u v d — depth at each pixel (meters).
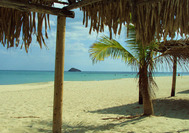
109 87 13.80
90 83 18.16
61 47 2.32
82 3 2.09
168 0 1.71
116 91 11.19
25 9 2.08
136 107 6.01
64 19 2.33
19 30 2.51
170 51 3.94
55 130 2.33
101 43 4.00
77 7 2.20
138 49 3.99
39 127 3.50
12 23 2.49
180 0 1.62
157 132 3.02
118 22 2.10
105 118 4.36
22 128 3.38
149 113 4.30
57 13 2.22
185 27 1.61
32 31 2.52
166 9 1.74
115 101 7.50
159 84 15.36
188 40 4.02
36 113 5.14
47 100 7.80
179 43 4.11
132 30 3.90
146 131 3.08
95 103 7.11
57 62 2.31
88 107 6.29
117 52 4.06
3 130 3.21
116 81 21.48
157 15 1.82
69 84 16.80
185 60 4.43
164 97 7.80
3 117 4.43
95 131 3.18
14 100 7.65
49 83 19.83
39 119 4.25
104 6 2.14
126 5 1.98
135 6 1.92
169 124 3.48
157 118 3.99
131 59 4.14
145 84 4.22
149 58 4.04
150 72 4.14
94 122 3.92
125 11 1.98
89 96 9.13
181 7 1.62
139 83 4.32
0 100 7.57
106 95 9.44
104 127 3.43
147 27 1.89
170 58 3.97
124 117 4.26
